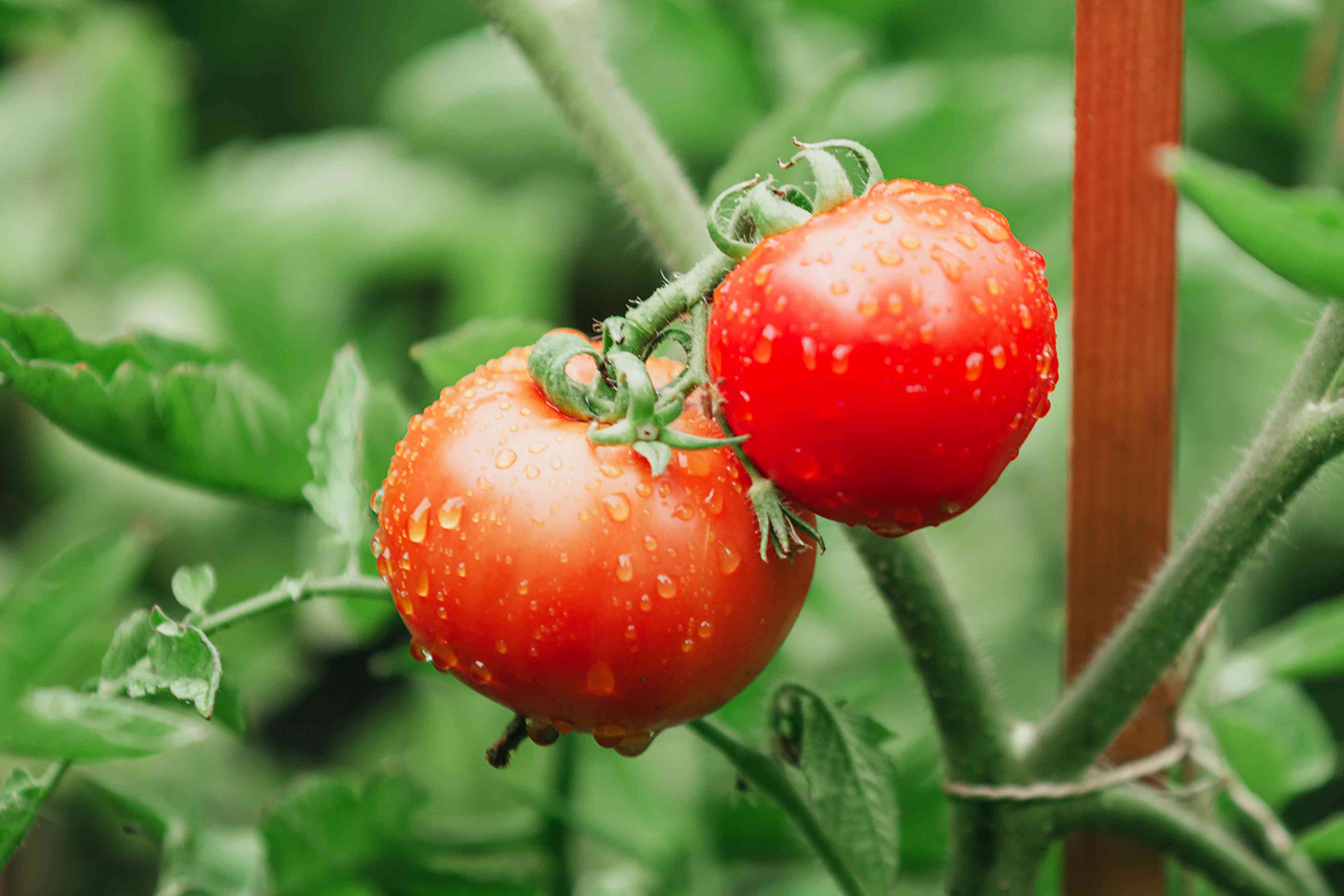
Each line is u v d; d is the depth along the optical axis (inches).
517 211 52.9
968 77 39.9
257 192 52.4
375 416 30.6
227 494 30.1
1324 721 51.7
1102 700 27.8
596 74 28.9
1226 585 27.2
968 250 25.4
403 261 52.4
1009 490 47.3
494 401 26.5
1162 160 24.1
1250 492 26.8
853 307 25.2
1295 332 35.7
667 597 25.7
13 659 28.5
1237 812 32.0
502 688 26.2
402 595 26.4
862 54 29.4
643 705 26.1
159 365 29.9
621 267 64.7
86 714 26.8
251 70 71.2
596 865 40.5
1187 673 29.3
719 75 40.8
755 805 32.8
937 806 31.5
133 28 52.1
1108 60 28.0
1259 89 38.8
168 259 51.5
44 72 57.5
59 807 39.2
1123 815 28.5
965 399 25.3
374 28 69.9
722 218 26.6
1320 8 34.8
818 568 34.3
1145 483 28.7
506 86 49.9
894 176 39.5
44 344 28.8
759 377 25.5
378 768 29.9
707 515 25.8
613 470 25.8
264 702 47.1
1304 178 34.9
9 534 51.2
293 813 29.8
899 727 36.7
